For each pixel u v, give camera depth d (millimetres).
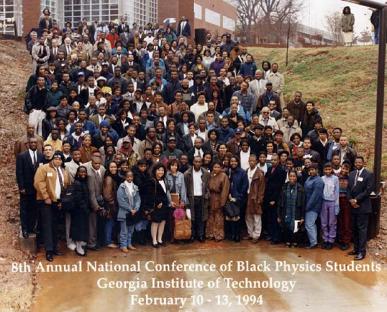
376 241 12055
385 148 15891
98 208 11398
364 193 11219
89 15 33281
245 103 15398
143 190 11906
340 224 11945
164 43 21031
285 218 11914
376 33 24344
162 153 12758
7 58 23750
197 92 16078
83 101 15367
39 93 14531
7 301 8852
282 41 51906
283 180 12172
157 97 14734
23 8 30062
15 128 16938
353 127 17391
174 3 34938
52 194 11008
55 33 20953
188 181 12281
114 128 13875
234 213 12273
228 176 12469
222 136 13531
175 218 12023
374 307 8883
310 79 22016
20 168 11273
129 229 11750
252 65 17891
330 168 11828
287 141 13969
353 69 21766
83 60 17516
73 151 11883
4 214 12570
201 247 12016
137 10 33969
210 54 20766
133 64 18547
